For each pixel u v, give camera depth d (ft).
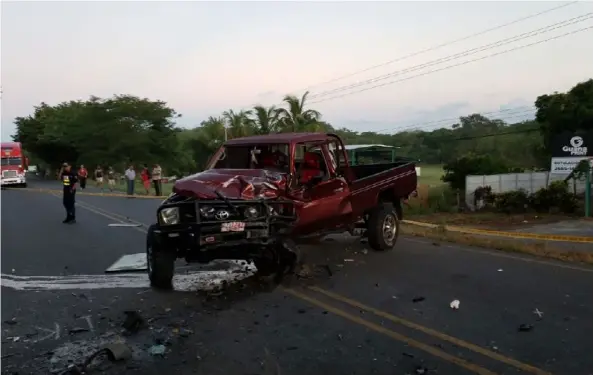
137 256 31.14
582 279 23.49
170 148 182.19
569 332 16.43
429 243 34.22
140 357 15.10
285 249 22.80
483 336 16.20
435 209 90.53
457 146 174.70
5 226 48.26
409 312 18.81
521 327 16.75
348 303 20.13
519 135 163.12
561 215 76.74
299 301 20.62
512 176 94.79
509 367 13.85
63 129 184.34
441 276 24.38
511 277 24.06
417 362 14.32
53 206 70.08
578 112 97.35
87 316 19.31
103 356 15.15
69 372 14.01
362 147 101.04
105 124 175.22
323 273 25.29
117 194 95.04
